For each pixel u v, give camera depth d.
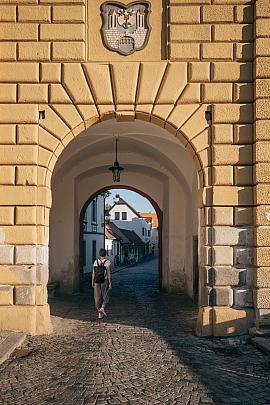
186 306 13.23
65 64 9.59
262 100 9.27
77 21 9.59
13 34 9.58
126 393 5.88
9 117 9.52
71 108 9.57
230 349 8.13
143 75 9.59
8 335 8.73
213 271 9.28
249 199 9.38
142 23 9.73
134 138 14.17
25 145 9.51
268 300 9.01
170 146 14.15
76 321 10.67
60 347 8.16
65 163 15.47
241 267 9.30
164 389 6.03
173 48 9.56
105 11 9.74
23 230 9.34
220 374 6.66
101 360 7.33
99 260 11.78
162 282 17.62
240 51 9.55
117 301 14.38
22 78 9.55
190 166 14.57
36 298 9.30
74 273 17.19
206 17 9.55
